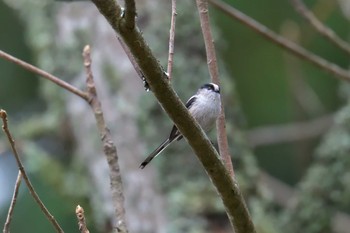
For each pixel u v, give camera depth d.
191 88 11.16
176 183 10.52
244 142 11.22
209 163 5.76
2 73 14.80
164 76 5.41
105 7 5.15
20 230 13.06
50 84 12.41
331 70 9.61
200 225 10.16
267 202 11.10
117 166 6.88
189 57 11.38
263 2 14.83
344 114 11.70
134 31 5.22
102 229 11.11
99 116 7.03
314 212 11.49
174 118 5.58
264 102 15.01
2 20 14.84
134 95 11.08
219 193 5.91
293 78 13.91
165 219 10.30
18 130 13.04
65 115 12.80
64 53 12.10
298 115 14.17
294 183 15.02
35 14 12.67
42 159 12.65
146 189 10.52
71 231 12.79
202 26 6.62
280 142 14.99
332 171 11.52
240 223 6.00
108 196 10.98
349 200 11.51
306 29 14.36
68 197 12.62
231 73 15.12
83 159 11.77
